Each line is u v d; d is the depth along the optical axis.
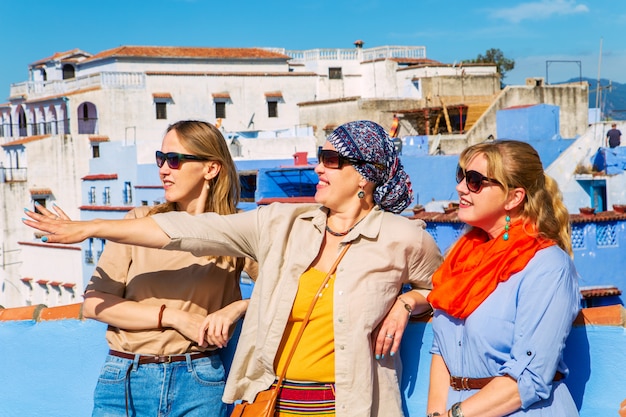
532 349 3.02
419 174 29.08
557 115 31.80
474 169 3.26
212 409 4.01
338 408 3.43
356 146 3.52
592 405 3.54
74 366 4.76
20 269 45.78
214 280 4.00
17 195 47.53
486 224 3.30
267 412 3.51
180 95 54.56
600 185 25.78
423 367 3.87
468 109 42.50
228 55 58.00
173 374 3.91
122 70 55.69
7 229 46.81
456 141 37.34
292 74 57.84
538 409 3.10
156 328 3.88
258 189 26.28
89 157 50.38
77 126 51.94
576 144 26.16
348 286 3.47
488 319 3.13
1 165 52.16
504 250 3.17
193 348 3.96
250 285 18.62
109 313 3.88
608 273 20.06
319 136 48.16
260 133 47.34
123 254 4.00
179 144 3.97
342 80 59.88
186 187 4.00
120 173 41.00
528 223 3.23
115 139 52.59
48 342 4.80
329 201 3.58
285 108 57.78
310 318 3.51
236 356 3.73
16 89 62.16
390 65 58.88
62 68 63.25
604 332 3.51
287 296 3.55
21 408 4.86
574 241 19.83
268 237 3.68
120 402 3.93
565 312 3.04
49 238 3.55
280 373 3.58
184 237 3.64
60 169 49.47
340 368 3.44
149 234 3.63
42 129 57.09
